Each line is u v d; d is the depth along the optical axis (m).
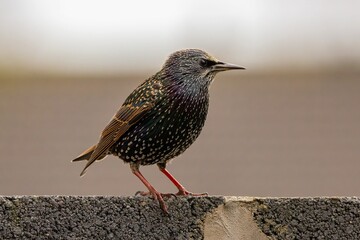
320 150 16.02
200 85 8.62
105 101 17.08
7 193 14.64
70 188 14.61
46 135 16.09
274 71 18.47
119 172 14.70
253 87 17.83
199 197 7.15
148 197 7.12
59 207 6.95
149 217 7.09
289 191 14.83
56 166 15.28
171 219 7.11
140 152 8.62
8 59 18.08
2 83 17.67
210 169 15.10
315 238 7.07
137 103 8.53
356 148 16.11
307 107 17.25
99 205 7.00
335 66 18.64
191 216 7.13
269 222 7.10
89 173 14.76
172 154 8.72
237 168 15.29
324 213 7.08
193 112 8.55
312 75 18.27
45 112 16.83
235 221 7.12
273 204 7.11
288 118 16.84
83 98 17.20
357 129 16.62
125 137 8.60
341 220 7.07
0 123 16.41
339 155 15.88
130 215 7.05
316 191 14.92
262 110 17.02
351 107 17.27
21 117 16.66
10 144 15.89
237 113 16.88
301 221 7.08
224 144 15.89
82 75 18.08
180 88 8.52
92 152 9.20
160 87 8.54
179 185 8.89
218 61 8.75
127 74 18.12
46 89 17.62
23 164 15.35
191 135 8.64
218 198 7.15
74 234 6.95
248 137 16.20
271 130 16.44
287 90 17.78
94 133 16.14
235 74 18.33
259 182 15.00
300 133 16.44
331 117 16.94
